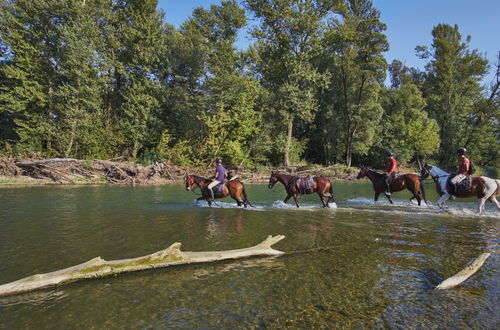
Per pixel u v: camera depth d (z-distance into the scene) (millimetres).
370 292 4324
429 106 46594
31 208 10914
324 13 31312
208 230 7875
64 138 23422
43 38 24094
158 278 4809
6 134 24781
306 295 4230
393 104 42500
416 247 6492
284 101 31625
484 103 36812
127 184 20875
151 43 29312
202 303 3994
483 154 41062
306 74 30891
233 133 29453
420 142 36938
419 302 4031
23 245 6410
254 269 5207
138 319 3590
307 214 10406
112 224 8484
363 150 37250
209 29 33562
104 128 26953
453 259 5719
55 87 24453
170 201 13219
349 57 33406
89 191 16312
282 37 31219
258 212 10797
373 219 9562
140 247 6324
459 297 4180
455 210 11273
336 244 6703
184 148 27078
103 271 4750
